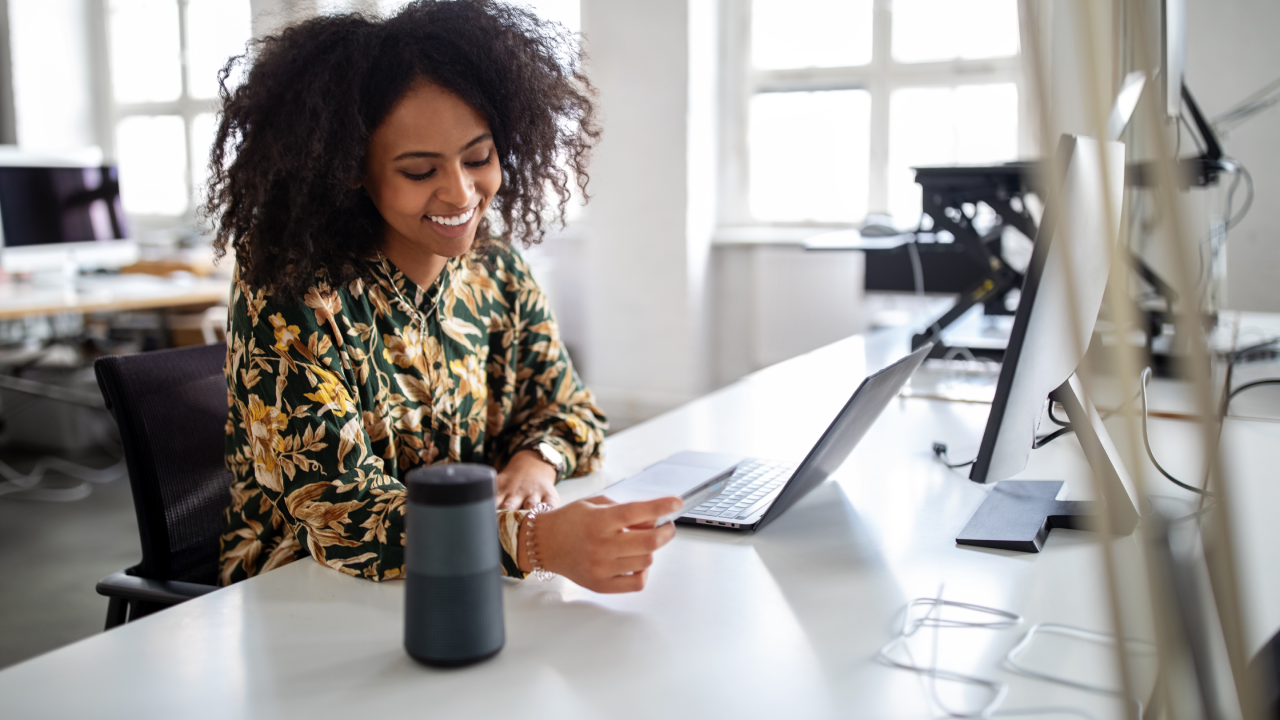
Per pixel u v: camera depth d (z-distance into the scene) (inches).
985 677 27.0
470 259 47.8
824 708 25.5
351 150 38.3
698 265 175.5
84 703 26.2
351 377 40.2
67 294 140.1
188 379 48.2
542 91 46.1
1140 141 18.8
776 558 36.7
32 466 153.5
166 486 45.6
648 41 168.4
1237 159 137.6
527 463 46.7
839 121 175.6
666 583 34.2
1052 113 18.5
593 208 178.5
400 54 38.8
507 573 33.6
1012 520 39.7
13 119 233.0
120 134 245.3
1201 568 19.7
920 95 168.6
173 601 40.8
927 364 77.3
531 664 28.1
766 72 179.5
